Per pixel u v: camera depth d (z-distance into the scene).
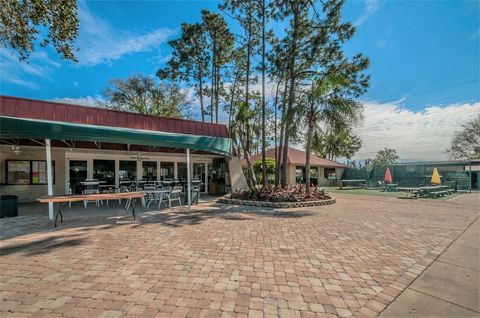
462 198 14.98
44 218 7.60
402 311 2.80
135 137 8.29
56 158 11.89
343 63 11.81
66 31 6.33
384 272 3.83
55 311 2.70
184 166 15.30
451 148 33.59
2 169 10.92
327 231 6.25
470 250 4.87
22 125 6.76
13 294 3.07
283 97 13.68
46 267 3.89
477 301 3.02
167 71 20.34
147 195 10.51
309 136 11.81
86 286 3.28
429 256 4.52
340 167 29.55
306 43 12.52
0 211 7.67
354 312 2.77
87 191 10.53
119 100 26.86
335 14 11.80
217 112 19.62
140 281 3.43
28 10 5.70
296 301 2.97
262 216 8.16
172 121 12.55
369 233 6.09
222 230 6.25
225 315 2.66
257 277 3.60
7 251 4.62
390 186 20.86
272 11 12.97
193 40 19.12
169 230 6.21
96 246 4.92
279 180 14.30
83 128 7.46
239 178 14.23
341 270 3.88
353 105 11.07
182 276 3.60
